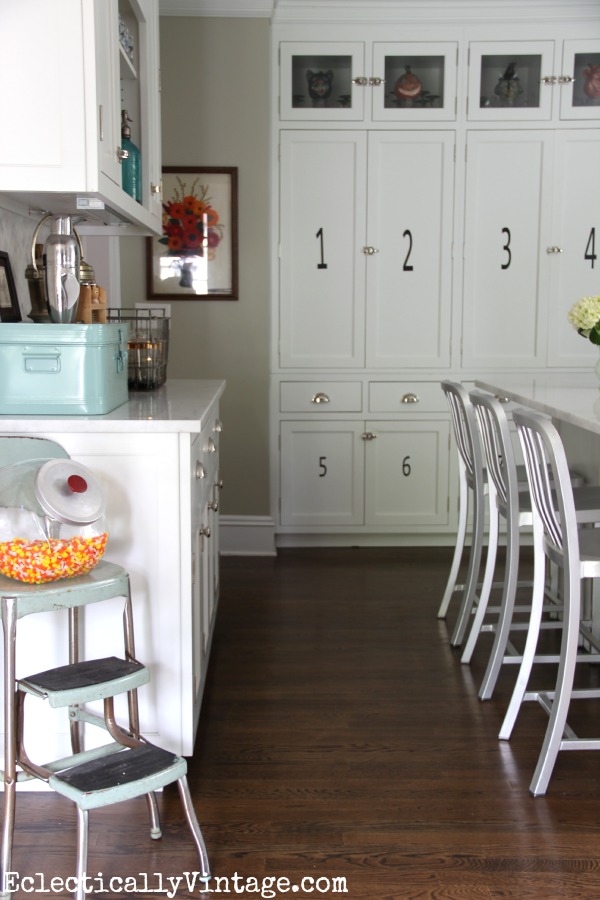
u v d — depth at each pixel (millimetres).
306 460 4801
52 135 2275
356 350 4746
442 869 2004
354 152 4629
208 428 2836
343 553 4777
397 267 4707
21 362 2299
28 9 2244
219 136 4516
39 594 1924
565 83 4574
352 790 2346
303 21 4523
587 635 3146
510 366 4770
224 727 2725
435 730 2707
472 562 3375
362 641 3475
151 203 3281
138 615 2330
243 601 3973
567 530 2246
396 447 4805
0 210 2637
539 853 2064
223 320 4629
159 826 2121
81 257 2488
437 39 4547
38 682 1942
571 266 4715
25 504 2100
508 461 2803
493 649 2926
